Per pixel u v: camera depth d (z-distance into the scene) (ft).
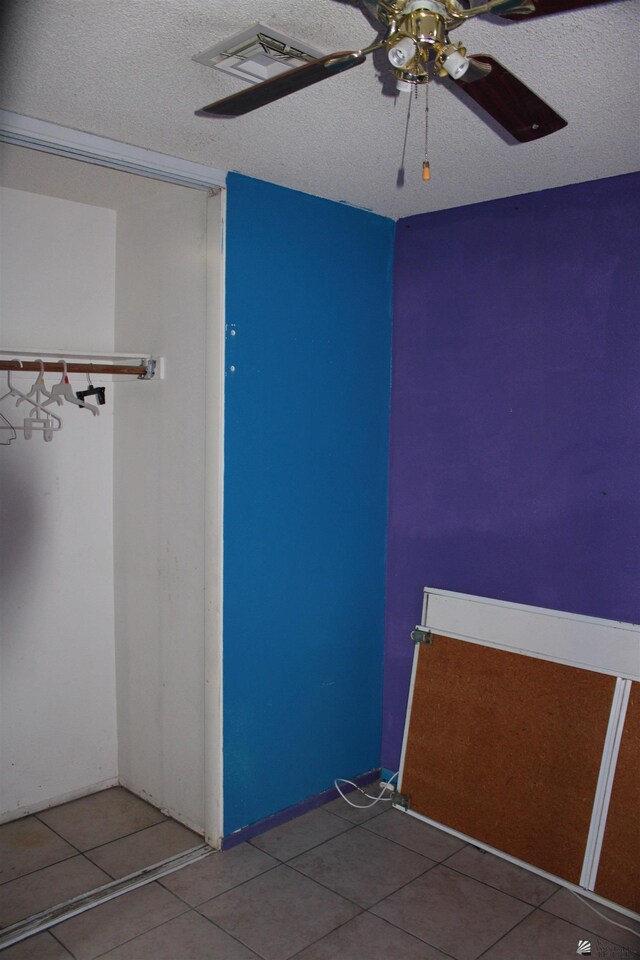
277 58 5.67
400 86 4.67
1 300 9.04
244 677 8.84
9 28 5.19
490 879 8.22
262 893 7.93
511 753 8.71
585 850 7.96
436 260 9.78
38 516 9.46
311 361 9.32
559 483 8.64
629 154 7.43
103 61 5.72
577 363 8.46
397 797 9.71
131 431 9.76
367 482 10.20
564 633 8.52
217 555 8.50
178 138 7.33
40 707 9.61
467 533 9.55
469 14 4.00
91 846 8.82
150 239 9.34
